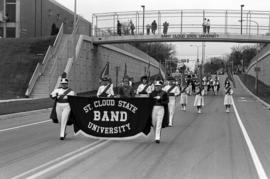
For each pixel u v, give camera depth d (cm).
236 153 1199
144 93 1738
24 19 5894
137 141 1388
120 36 5097
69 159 1055
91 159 1060
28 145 1274
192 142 1404
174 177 877
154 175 891
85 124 1408
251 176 903
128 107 1380
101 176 873
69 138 1428
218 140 1470
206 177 884
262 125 2077
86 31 5159
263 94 5359
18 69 4434
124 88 1677
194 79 5809
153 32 5069
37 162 1011
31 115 2447
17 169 930
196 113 2789
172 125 1980
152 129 1684
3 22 5847
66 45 4688
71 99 1408
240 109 3316
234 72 13925
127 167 970
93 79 5203
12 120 2117
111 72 5981
